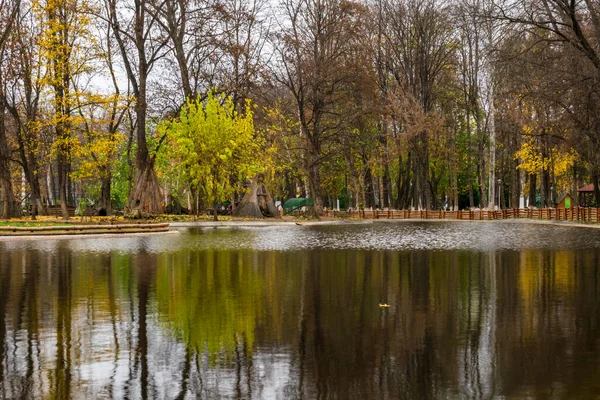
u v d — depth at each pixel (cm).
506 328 1073
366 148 6675
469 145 7312
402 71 6856
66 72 4300
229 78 5647
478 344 963
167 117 5531
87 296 1408
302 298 1380
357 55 6028
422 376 802
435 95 6981
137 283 1611
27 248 2738
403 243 3067
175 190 7019
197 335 1025
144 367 845
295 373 816
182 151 5128
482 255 2370
